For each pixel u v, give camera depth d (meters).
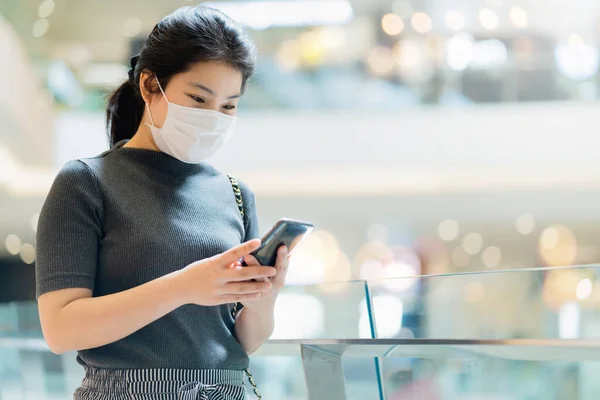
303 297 1.65
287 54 9.16
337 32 9.09
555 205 9.43
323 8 8.99
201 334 1.48
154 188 1.52
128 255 1.44
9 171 8.79
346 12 9.05
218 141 1.56
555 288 1.38
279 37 9.11
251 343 1.59
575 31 8.84
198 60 1.49
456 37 9.00
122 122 1.71
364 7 9.02
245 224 1.68
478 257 10.31
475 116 9.18
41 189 8.87
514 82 9.06
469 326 1.44
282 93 9.30
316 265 10.12
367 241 10.19
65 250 1.39
